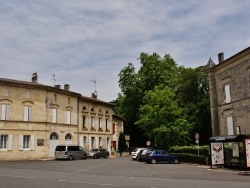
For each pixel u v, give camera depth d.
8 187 14.32
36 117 43.78
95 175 20.98
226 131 37.16
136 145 73.94
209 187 14.37
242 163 24.31
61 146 42.66
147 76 61.75
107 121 60.88
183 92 58.53
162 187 14.42
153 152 35.91
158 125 45.06
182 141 45.69
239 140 24.58
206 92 58.19
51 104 46.06
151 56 62.66
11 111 41.34
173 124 44.75
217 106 39.38
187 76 58.06
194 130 55.59
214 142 27.23
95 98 60.00
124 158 49.28
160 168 27.92
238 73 34.72
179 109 46.19
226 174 22.02
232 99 35.88
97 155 48.72
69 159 42.53
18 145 41.53
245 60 33.44
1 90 40.66
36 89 44.16
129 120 69.62
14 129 41.31
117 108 75.81
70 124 49.66
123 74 65.12
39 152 43.62
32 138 43.06
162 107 45.38
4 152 40.06
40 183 15.88
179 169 26.77
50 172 22.81
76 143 50.75
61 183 15.96
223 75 37.94
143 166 30.55
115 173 22.80
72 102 50.66
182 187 14.41
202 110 55.94
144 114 47.50
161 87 52.28
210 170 25.52
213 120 39.44
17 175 19.89
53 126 46.16
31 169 25.47
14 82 41.47
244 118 33.34
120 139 64.62
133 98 63.47
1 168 26.00
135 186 14.79
